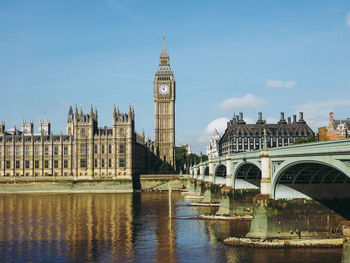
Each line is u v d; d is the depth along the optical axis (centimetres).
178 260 6500
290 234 7462
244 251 6944
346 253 4853
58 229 9144
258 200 7662
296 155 6675
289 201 7594
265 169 7731
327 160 5859
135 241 7856
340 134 18050
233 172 10750
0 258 6744
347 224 4912
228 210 10700
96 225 9638
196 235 8306
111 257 6750
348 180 7681
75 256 6825
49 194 19512
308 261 6231
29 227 9412
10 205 14062
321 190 7675
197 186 18338
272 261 6278
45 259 6669
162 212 11894
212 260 6450
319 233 7475
